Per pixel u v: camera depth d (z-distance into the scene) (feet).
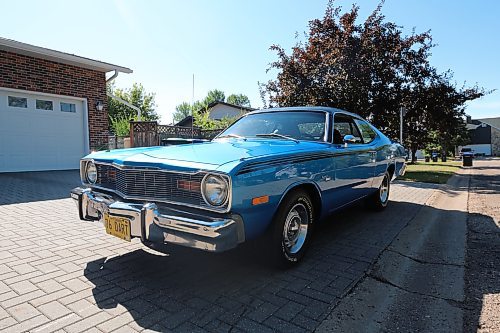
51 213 17.20
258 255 10.27
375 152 16.61
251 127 14.61
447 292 9.31
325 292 9.14
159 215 8.71
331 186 12.32
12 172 32.27
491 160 119.75
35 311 7.97
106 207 10.02
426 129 53.72
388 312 8.25
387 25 43.60
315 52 42.70
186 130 42.91
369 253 12.21
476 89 45.03
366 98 42.27
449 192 28.09
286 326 7.52
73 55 34.22
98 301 8.48
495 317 7.99
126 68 39.19
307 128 13.70
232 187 8.16
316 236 14.29
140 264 10.91
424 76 44.86
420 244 13.37
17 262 10.93
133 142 35.99
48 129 34.65
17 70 31.71
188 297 8.76
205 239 8.13
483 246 13.17
